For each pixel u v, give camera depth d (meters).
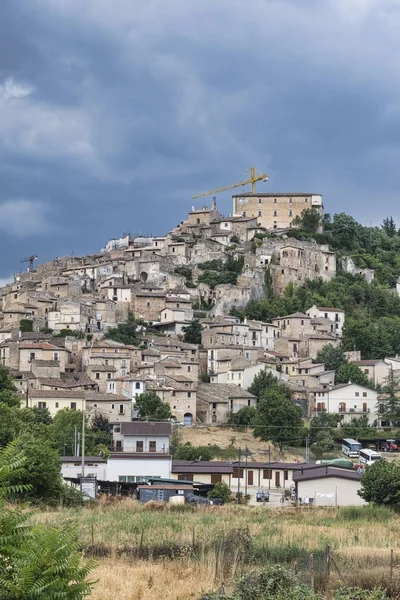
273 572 65.12
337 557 82.38
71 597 45.09
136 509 124.12
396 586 69.38
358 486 149.25
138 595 66.00
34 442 131.38
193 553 82.19
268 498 157.12
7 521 45.31
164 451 190.25
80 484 147.75
